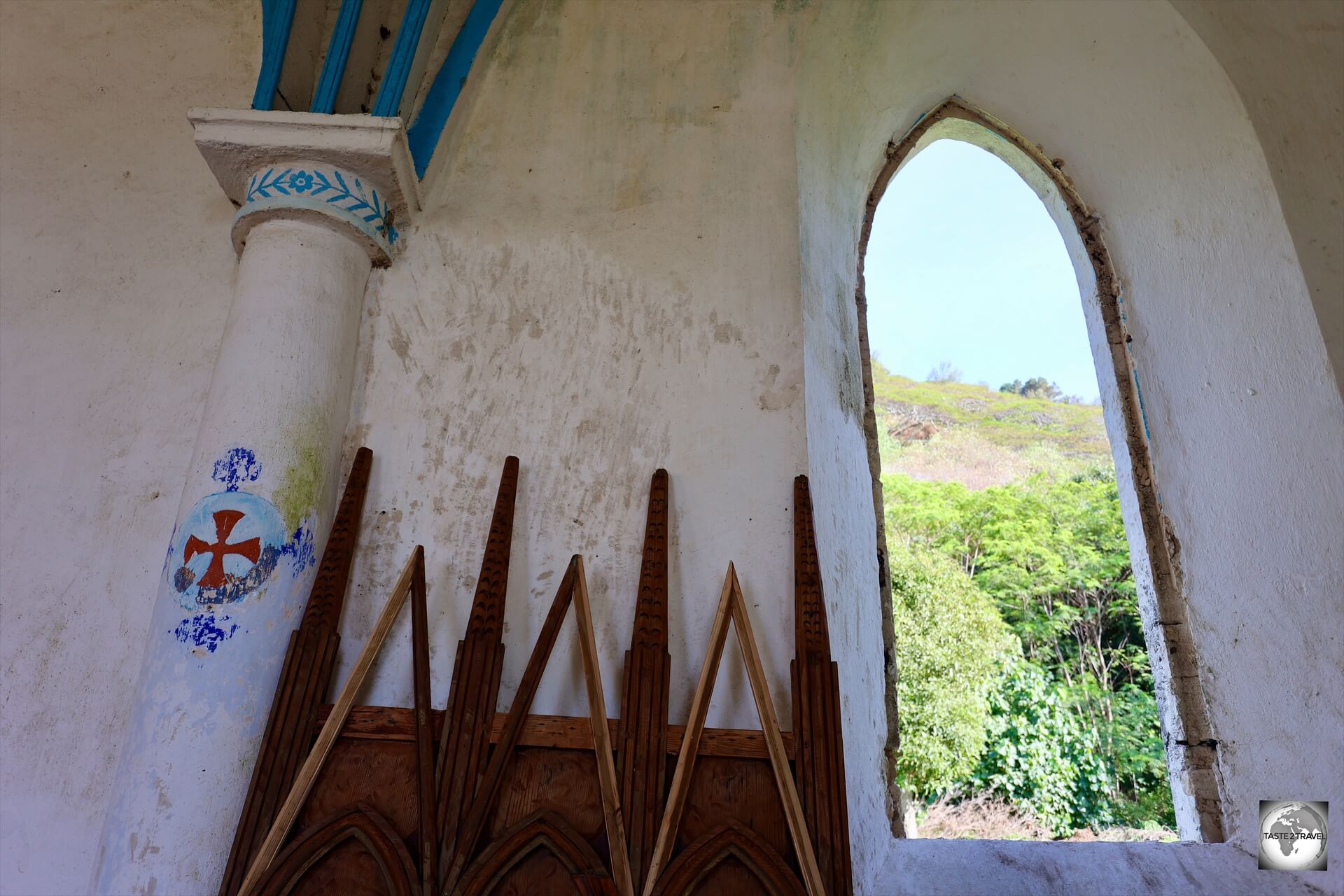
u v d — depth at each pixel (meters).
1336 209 2.79
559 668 2.11
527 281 2.56
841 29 2.92
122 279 2.68
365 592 2.20
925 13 3.05
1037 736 7.41
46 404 2.53
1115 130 3.18
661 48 2.88
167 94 2.92
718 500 2.25
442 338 2.49
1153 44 3.00
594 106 2.81
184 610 2.00
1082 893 2.10
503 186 2.70
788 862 1.78
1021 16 3.11
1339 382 2.45
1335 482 2.38
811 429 2.34
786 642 2.09
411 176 2.52
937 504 11.00
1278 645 2.42
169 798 1.85
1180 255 2.97
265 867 1.77
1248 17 2.94
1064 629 9.23
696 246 2.58
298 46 2.59
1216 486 2.69
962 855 2.22
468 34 2.78
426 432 2.38
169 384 2.53
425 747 1.89
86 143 2.86
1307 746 2.28
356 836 1.81
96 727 2.19
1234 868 2.23
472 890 1.75
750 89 2.79
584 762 1.89
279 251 2.38
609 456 2.33
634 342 2.46
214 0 3.04
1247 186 2.82
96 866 1.84
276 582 2.07
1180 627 2.68
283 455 2.17
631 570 2.20
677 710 2.05
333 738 1.91
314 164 2.43
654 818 1.80
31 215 2.77
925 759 6.90
